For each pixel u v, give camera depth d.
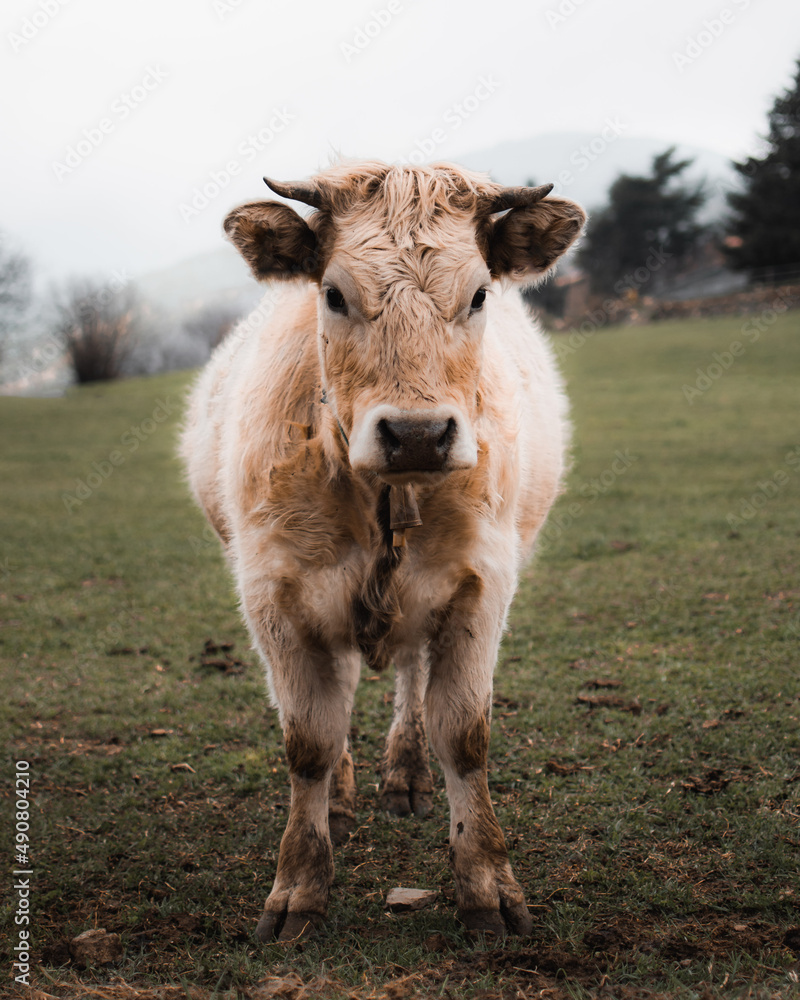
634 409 22.84
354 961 3.18
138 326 47.19
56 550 11.30
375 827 4.40
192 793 4.88
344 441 3.32
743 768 4.63
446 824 4.40
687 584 8.28
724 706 5.45
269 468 3.60
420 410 2.86
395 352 2.95
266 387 3.81
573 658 6.62
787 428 18.56
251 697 6.28
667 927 3.32
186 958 3.29
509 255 3.51
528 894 3.64
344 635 3.57
